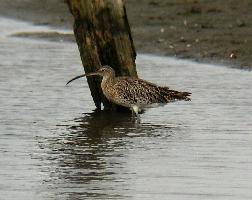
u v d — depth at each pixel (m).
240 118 28.75
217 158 24.00
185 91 32.38
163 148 25.22
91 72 30.05
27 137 26.81
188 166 23.25
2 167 23.38
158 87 29.91
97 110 30.66
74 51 43.03
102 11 29.30
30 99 32.06
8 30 50.56
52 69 37.81
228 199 20.42
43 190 21.20
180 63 38.66
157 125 28.28
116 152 24.88
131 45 29.88
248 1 52.28
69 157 24.36
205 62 38.47
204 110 30.05
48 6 57.59
